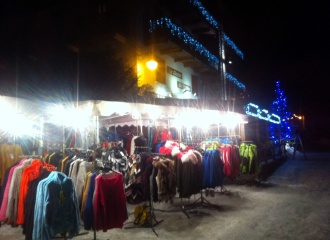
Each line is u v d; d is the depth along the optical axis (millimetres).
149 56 15352
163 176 5352
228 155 8266
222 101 9883
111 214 4223
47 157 5941
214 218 5848
